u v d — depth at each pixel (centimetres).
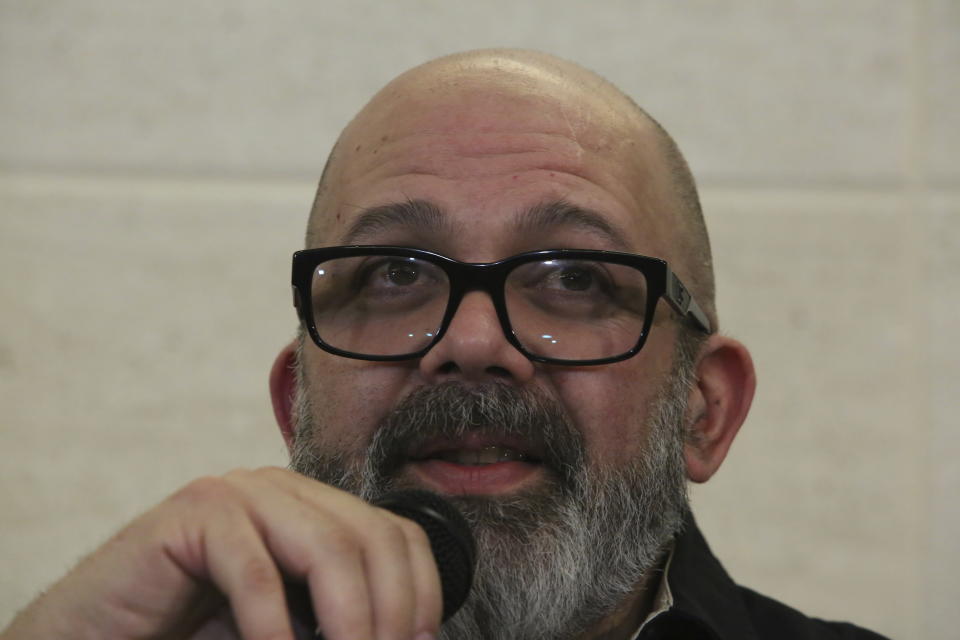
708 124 646
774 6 651
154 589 252
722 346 427
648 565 369
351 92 661
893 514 618
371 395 353
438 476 339
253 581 231
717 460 421
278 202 657
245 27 666
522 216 364
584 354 352
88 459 643
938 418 621
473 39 659
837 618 611
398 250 355
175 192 657
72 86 665
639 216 386
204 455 642
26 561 635
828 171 641
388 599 229
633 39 654
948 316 627
